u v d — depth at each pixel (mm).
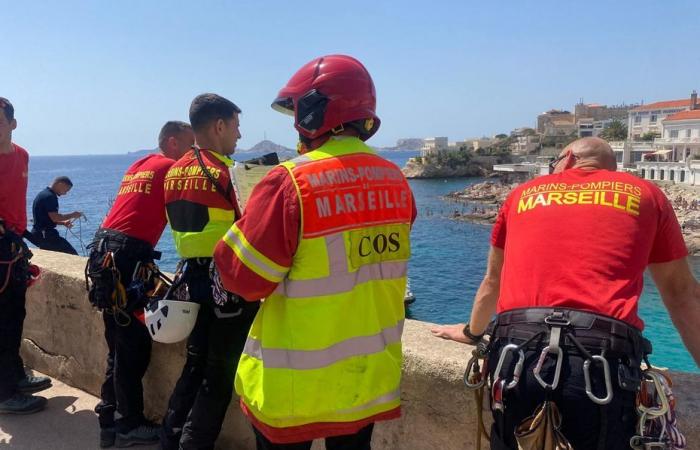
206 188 2715
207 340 2904
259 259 1862
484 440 2330
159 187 3266
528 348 1780
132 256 3180
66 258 4695
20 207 3744
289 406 1887
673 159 98500
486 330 2498
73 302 4145
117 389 3320
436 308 34594
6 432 3588
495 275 2309
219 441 3322
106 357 3980
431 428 2480
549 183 2090
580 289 1800
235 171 2439
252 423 2045
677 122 100250
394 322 2061
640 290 1848
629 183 1975
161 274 3314
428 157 159000
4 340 3705
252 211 1897
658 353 21125
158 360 3623
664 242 1952
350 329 1924
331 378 1887
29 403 3797
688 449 1956
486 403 2293
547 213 1982
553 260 1879
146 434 3379
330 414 1905
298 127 2062
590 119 162500
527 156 154625
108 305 3184
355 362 1927
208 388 2760
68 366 4281
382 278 2014
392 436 2619
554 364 1711
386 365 1997
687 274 2002
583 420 1657
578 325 1736
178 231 2793
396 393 2051
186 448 2791
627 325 1737
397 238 2053
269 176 1904
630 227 1874
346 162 1955
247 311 2715
